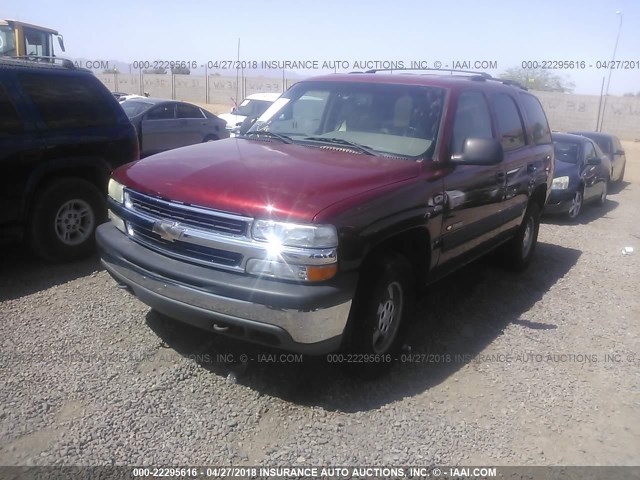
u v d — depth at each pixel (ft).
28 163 17.99
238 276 11.62
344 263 11.52
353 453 11.01
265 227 11.32
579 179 35.22
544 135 22.86
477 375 14.15
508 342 16.08
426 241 14.24
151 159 14.58
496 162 14.76
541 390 13.66
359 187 12.44
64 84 19.40
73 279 18.10
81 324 15.06
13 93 17.89
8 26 47.24
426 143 14.98
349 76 17.63
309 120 16.87
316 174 12.75
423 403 12.78
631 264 25.12
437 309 18.11
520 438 11.84
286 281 11.28
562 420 12.56
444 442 11.52
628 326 17.87
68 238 19.40
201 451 10.77
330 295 11.28
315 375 13.50
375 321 12.78
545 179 22.13
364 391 13.03
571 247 27.73
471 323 17.21
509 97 19.86
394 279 13.17
